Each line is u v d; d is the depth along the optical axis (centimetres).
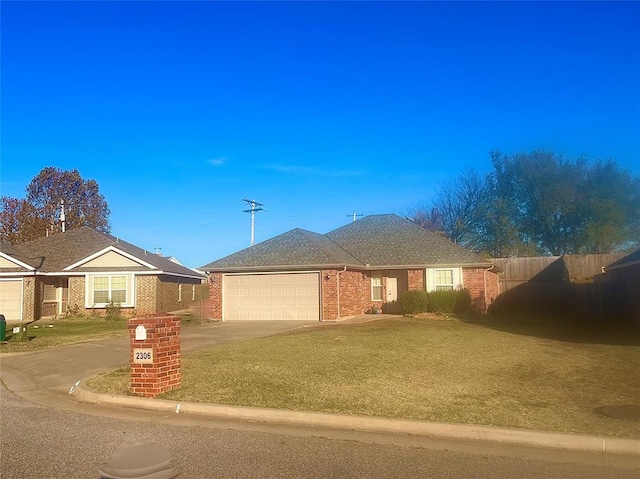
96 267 3033
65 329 2316
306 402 847
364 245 2955
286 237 2756
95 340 1842
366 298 2841
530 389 944
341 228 3206
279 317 2525
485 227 4572
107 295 3025
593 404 842
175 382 955
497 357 1287
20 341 1819
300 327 2141
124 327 2392
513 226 4372
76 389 1005
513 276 3144
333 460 619
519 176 4375
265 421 792
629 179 4153
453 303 2523
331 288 2444
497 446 678
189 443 681
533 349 1428
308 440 696
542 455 643
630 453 650
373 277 2877
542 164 4278
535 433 686
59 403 935
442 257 2688
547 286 2942
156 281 3041
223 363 1177
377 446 673
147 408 873
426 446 675
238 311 2588
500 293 3012
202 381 998
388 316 2600
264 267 2519
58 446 667
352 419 759
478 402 848
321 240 2786
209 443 682
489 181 4600
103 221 5684
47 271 3028
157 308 3048
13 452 643
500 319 2436
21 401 958
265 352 1339
